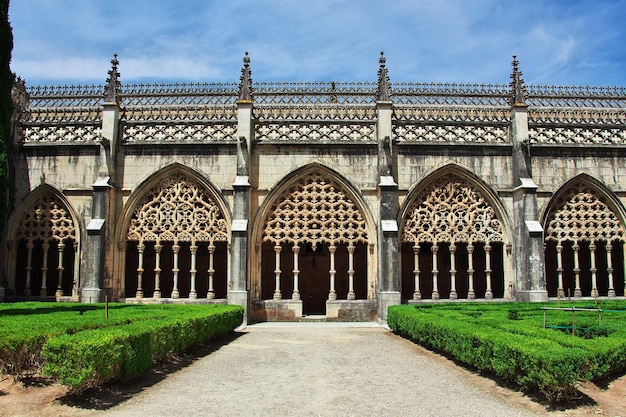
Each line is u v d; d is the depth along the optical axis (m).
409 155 22.86
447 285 29.44
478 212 23.02
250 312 21.83
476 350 11.30
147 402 9.20
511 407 8.84
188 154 22.80
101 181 22.02
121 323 13.22
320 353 14.37
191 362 13.20
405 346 15.62
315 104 23.44
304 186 22.91
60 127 23.27
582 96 24.44
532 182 22.38
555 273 27.50
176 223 22.70
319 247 28.89
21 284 26.64
